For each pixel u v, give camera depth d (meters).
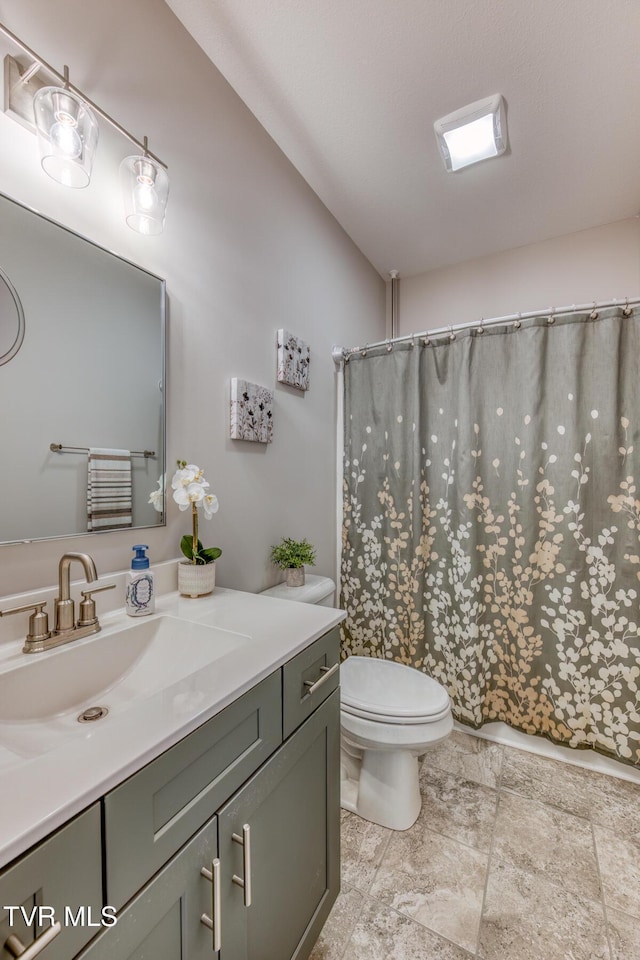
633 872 1.18
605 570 1.60
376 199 1.96
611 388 1.58
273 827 0.77
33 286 0.85
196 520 1.15
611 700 1.59
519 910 1.08
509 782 1.56
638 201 1.96
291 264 1.75
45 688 0.73
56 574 0.89
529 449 1.71
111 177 1.01
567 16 1.16
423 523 1.96
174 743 0.55
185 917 0.57
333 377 2.12
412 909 1.08
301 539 1.83
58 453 0.90
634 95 1.40
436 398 1.95
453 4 1.13
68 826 0.42
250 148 1.50
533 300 2.32
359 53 1.28
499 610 1.81
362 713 1.31
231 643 0.87
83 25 0.94
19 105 0.82
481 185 1.86
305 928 0.89
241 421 1.41
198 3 1.16
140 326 1.08
